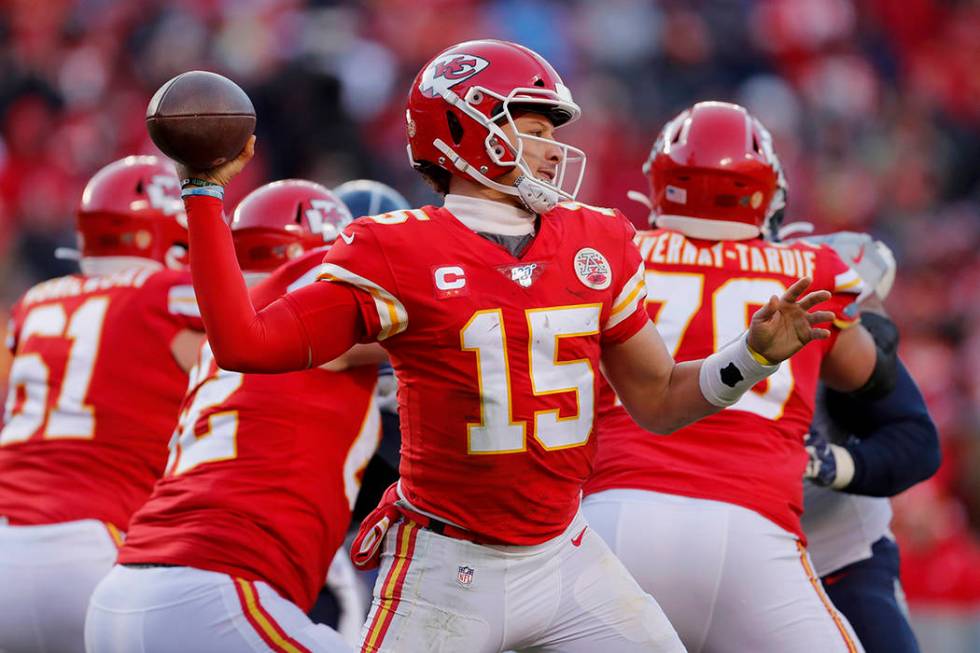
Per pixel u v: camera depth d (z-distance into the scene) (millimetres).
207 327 10250
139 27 47562
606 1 47625
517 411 10891
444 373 10844
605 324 11414
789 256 13953
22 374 15836
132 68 46719
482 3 47688
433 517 11164
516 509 11070
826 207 45719
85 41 48188
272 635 12391
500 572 11125
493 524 11078
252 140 10492
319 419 13156
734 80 47188
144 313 15344
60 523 14898
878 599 15109
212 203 10305
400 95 45281
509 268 10945
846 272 13945
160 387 15281
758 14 48406
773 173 14141
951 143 49344
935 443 14984
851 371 14297
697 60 46875
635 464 13227
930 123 49906
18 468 15367
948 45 52375
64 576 14758
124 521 15086
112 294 15602
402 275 10727
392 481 14828
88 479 15109
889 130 48719
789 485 13219
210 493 12875
